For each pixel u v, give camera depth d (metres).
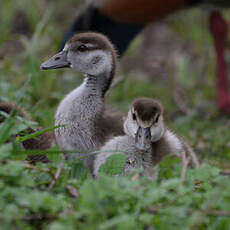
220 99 17.39
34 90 14.78
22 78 15.78
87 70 10.67
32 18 21.06
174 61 20.53
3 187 6.52
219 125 15.92
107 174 7.95
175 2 16.69
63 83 17.53
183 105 17.66
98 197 6.44
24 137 8.49
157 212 6.46
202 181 8.25
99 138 10.36
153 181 7.11
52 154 8.02
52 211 6.38
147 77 20.02
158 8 16.70
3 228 6.03
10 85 14.22
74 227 6.14
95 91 10.65
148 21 17.05
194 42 22.17
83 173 8.55
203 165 7.78
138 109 9.45
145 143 9.13
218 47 17.75
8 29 20.45
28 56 15.98
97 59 10.68
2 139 7.75
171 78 19.17
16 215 6.26
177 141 10.53
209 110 17.52
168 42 22.72
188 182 7.48
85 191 6.48
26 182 6.73
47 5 23.80
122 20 16.89
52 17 23.12
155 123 9.51
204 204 6.80
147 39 22.94
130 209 6.58
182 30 22.95
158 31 23.56
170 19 23.66
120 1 16.59
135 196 6.52
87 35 10.80
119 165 7.99
